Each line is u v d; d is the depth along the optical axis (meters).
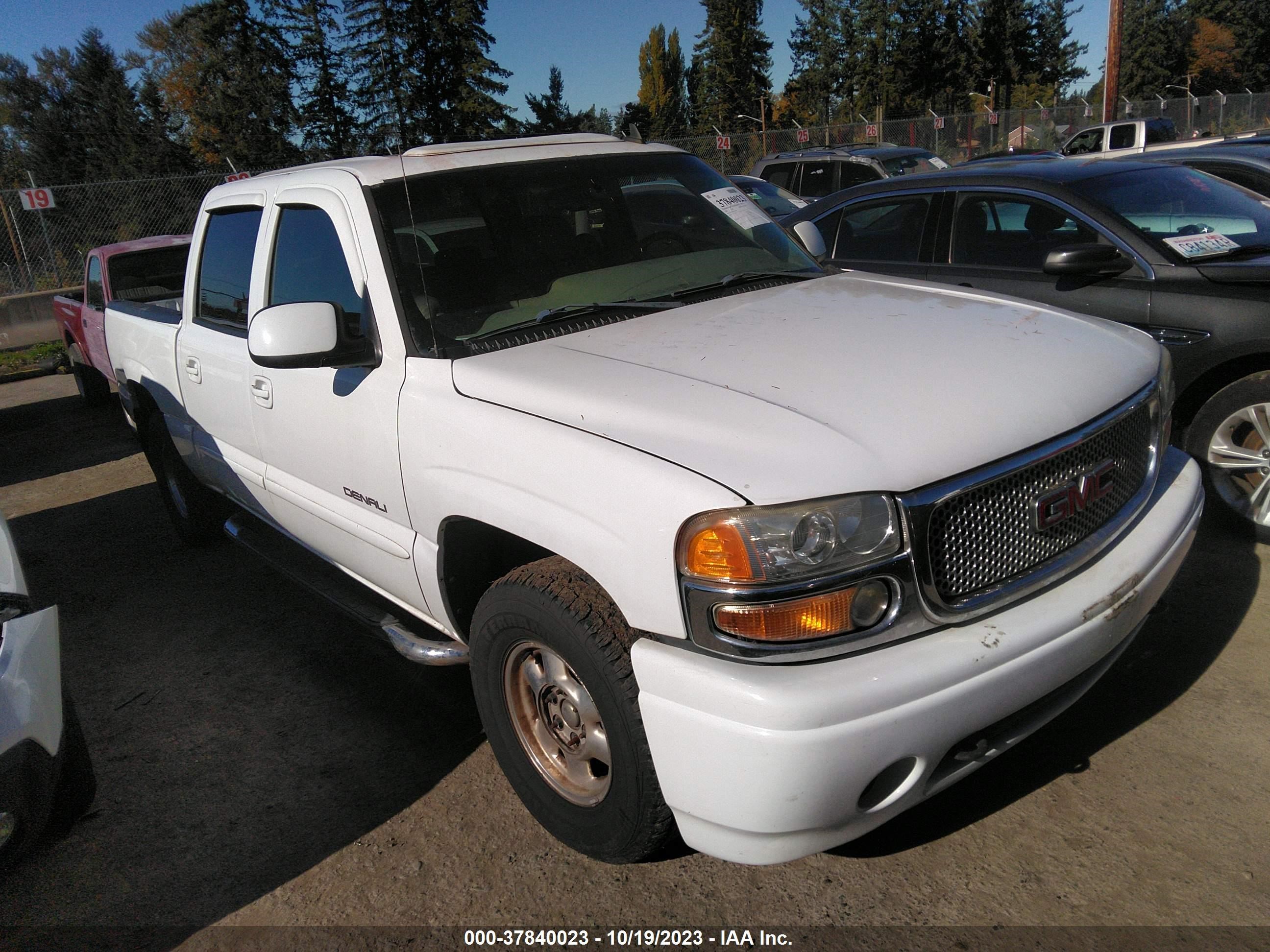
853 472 1.94
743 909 2.34
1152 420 2.55
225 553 5.16
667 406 2.19
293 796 2.99
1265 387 3.80
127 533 5.65
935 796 2.68
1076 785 2.67
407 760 3.12
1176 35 59.75
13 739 2.25
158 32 58.81
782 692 1.84
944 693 1.92
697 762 1.95
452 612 2.82
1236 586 3.64
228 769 3.17
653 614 2.01
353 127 43.19
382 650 3.91
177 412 4.41
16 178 56.66
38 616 2.49
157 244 7.97
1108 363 2.48
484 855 2.62
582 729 2.39
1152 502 2.54
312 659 3.88
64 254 14.63
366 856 2.67
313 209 3.16
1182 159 6.50
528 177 3.18
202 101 46.66
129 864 2.74
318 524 3.38
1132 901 2.25
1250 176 6.12
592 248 3.13
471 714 3.36
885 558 1.93
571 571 2.30
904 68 55.22
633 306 2.90
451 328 2.76
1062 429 2.18
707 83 64.81
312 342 2.69
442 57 40.56
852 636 1.92
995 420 2.12
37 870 2.75
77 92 56.56
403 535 2.86
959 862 2.43
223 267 3.86
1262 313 3.73
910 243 5.12
